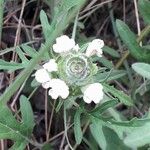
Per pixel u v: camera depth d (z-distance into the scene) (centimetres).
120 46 20
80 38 19
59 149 19
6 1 20
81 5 15
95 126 15
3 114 15
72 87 14
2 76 19
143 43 20
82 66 13
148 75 14
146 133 12
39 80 14
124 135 15
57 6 16
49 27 15
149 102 19
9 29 20
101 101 16
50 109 19
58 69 14
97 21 21
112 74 17
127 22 21
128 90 19
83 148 19
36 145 18
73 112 17
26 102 16
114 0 21
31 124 16
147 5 17
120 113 18
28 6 21
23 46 15
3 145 18
